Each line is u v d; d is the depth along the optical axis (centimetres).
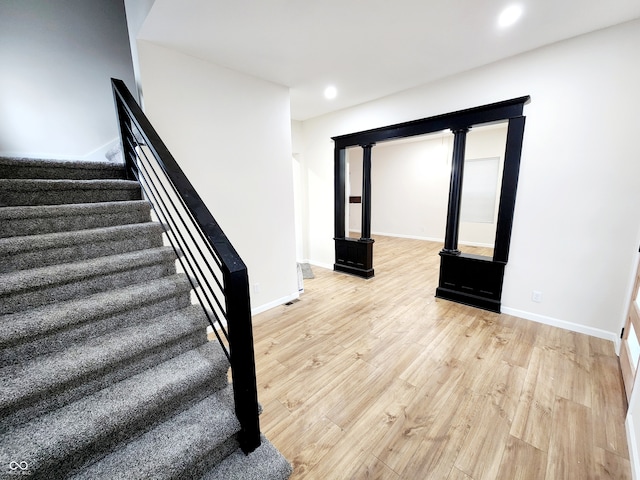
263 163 314
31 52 282
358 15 194
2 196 171
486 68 280
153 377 134
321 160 470
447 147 648
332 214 474
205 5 178
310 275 460
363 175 415
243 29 207
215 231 117
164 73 233
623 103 222
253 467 125
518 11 194
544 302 279
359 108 399
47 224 169
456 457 145
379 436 159
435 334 267
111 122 325
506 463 141
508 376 205
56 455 96
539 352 233
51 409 113
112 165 230
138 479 102
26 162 192
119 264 160
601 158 235
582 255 253
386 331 276
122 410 113
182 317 162
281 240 344
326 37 221
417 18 200
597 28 220
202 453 115
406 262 528
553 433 157
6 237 155
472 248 549
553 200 261
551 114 252
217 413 131
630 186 227
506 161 276
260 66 272
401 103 350
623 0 184
